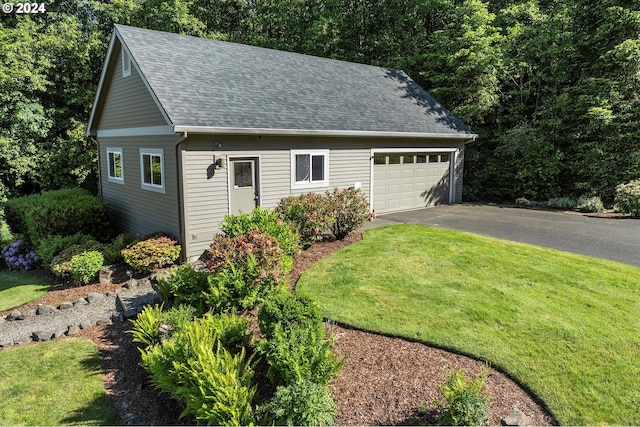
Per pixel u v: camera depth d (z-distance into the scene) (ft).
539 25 56.44
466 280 23.82
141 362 16.61
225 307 19.33
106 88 40.42
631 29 48.24
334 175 39.52
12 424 13.61
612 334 17.44
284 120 34.01
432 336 17.54
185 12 67.46
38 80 49.21
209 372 12.26
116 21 64.39
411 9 68.54
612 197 50.42
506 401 13.58
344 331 18.39
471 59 55.42
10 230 44.19
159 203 33.30
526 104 60.95
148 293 24.82
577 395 13.80
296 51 77.66
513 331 17.85
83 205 39.24
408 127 44.24
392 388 14.05
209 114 29.96
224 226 25.46
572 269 25.48
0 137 46.42
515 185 56.13
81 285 28.32
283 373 13.08
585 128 50.96
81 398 14.98
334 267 26.61
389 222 40.93
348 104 42.70
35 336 20.17
